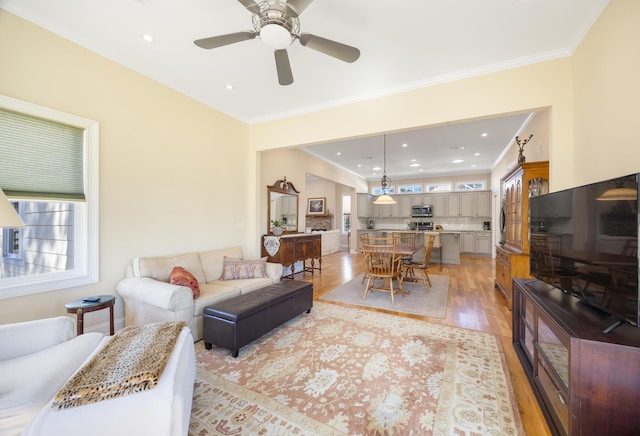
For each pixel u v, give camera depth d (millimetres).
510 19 2137
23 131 2148
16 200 2119
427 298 3947
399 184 10023
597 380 1187
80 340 1568
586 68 2217
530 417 1598
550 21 2150
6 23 2043
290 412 1649
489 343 2525
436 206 9125
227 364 2191
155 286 2408
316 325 2969
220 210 3914
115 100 2703
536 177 3348
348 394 1817
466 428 1516
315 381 1962
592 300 1494
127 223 2807
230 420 1586
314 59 2691
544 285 2172
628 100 1694
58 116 2303
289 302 2922
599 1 1937
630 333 1253
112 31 2326
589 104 2166
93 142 2523
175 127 3291
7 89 2051
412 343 2539
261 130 4320
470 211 8688
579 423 1201
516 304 2400
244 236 4352
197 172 3570
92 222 2512
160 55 2672
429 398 1772
